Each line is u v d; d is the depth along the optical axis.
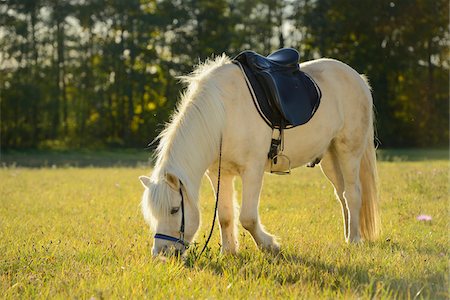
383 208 9.16
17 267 5.28
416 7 41.88
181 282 4.52
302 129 6.39
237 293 4.27
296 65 6.53
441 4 41.66
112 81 46.00
